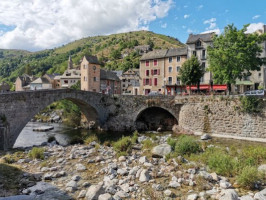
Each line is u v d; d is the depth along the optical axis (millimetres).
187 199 8250
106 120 35312
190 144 15562
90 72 57000
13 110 21234
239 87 41844
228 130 26469
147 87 51250
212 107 28125
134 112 33969
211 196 8414
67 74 80125
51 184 10008
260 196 8094
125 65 115250
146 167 11867
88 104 33031
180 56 46562
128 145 16781
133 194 8766
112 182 9750
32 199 8383
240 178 9500
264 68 40750
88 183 9938
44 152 16047
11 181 10273
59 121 46781
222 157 12234
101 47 196000
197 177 10211
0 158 14336
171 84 47844
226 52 26375
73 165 12922
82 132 33000
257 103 24359
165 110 35969
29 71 147000
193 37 46875
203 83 43344
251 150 15117
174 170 11422
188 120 30719
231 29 27859
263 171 10406
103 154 15445
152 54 52688
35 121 48219
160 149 14625
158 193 8758
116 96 35094
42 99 25000
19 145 23375
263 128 23797
